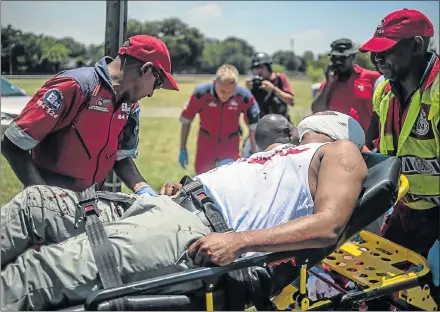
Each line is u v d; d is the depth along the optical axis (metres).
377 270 2.54
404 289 2.45
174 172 7.50
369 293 2.37
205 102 5.41
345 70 4.86
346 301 2.34
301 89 28.50
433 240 3.10
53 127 2.56
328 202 2.14
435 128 2.75
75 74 2.55
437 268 2.79
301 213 2.31
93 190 2.36
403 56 2.73
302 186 2.32
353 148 2.30
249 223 2.29
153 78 2.67
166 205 2.27
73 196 2.31
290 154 2.39
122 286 1.90
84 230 2.26
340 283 2.72
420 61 2.76
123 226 2.16
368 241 2.86
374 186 2.32
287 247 2.06
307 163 2.33
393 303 2.62
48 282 1.99
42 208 2.22
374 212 2.30
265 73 5.98
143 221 2.17
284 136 3.38
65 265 2.01
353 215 2.26
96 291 1.88
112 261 2.03
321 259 2.27
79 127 2.62
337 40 4.89
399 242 3.22
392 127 3.00
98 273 2.01
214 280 2.02
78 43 25.55
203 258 2.04
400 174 2.52
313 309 2.29
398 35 2.69
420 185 2.98
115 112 2.71
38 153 2.71
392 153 3.04
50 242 2.24
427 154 2.86
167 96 23.98
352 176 2.21
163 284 1.95
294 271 2.31
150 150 9.84
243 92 5.33
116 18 3.62
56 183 2.73
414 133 2.86
